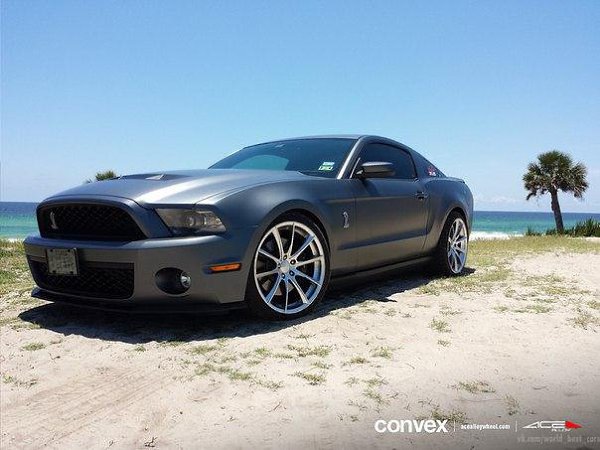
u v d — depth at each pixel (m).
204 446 1.71
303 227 3.26
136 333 2.94
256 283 3.00
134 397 2.09
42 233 3.28
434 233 4.70
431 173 4.98
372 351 2.63
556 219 27.52
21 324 3.14
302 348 2.66
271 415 1.92
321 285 3.37
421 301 3.83
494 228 69.38
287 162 3.98
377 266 4.04
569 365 2.48
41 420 1.90
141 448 1.70
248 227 2.93
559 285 4.55
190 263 2.76
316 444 1.71
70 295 3.08
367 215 3.80
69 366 2.43
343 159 3.87
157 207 2.83
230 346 2.69
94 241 2.93
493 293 4.16
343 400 2.05
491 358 2.56
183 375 2.30
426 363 2.47
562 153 27.17
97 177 18.34
